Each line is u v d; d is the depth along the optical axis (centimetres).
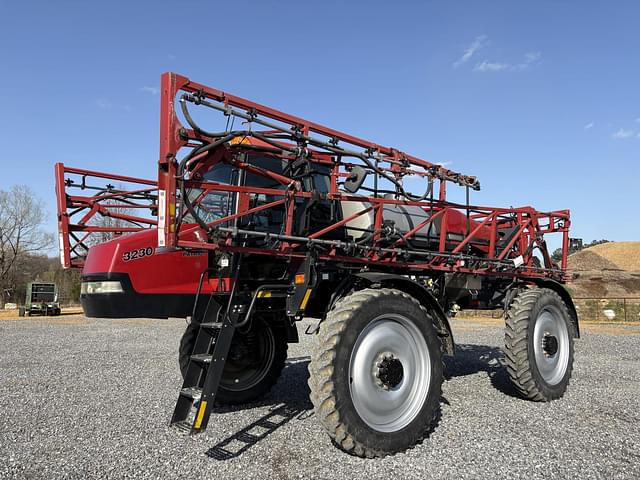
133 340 1172
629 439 391
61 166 534
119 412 480
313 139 416
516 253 666
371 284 429
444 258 529
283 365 541
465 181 560
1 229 4331
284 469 330
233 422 443
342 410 346
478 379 636
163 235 351
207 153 373
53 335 1320
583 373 689
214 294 421
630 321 1919
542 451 363
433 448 373
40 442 389
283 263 452
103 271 407
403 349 394
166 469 331
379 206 465
